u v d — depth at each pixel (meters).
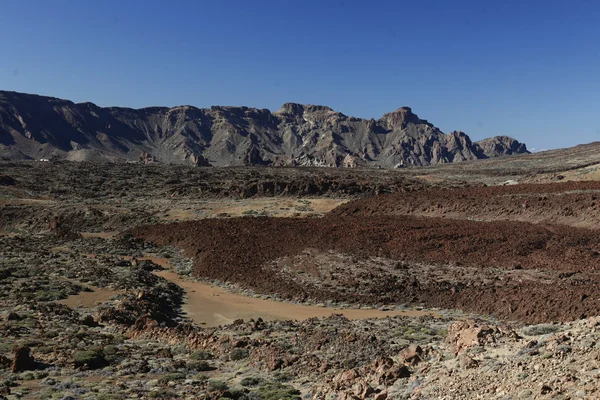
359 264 52.06
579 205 64.38
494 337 18.39
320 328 31.94
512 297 38.72
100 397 19.80
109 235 82.94
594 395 11.41
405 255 53.81
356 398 16.34
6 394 20.11
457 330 19.62
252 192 109.75
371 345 25.83
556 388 12.40
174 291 48.91
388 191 106.62
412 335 29.11
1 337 29.34
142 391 20.98
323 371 22.64
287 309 43.22
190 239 69.44
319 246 58.66
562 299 35.56
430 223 66.56
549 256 49.28
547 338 16.50
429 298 43.53
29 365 24.53
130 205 100.00
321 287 47.72
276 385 21.00
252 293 49.38
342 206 88.25
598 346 13.99
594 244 52.56
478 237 55.69
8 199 102.19
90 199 109.69
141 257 65.94
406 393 15.84
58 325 33.59
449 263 50.81
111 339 31.31
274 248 60.38
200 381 22.73
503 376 14.41
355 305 43.72
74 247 68.06
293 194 107.56
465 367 16.16
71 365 25.09
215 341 29.44
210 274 56.19
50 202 102.81
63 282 46.03
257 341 28.52
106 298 42.75
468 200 77.25
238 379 22.97
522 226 60.91
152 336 32.97
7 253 59.16
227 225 73.69
